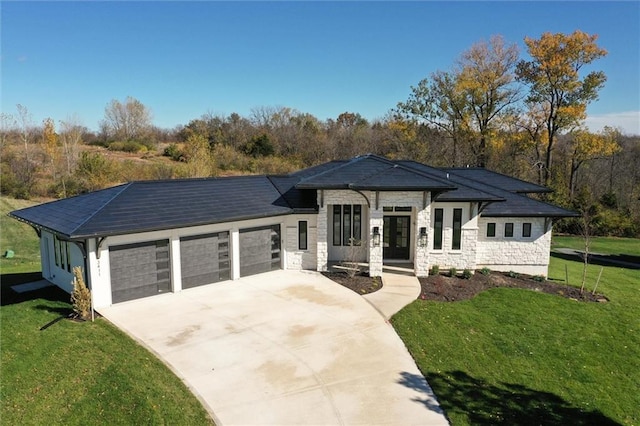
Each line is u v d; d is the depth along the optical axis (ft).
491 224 68.03
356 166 66.90
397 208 67.72
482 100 146.92
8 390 30.76
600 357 41.96
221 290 54.95
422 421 29.17
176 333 41.55
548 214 66.33
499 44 141.59
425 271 61.57
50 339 38.65
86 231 45.01
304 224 64.34
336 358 37.27
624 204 141.08
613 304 57.62
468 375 36.14
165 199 57.57
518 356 40.81
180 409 29.19
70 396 30.27
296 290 55.16
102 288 47.85
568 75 133.69
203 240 56.13
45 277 58.95
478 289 58.70
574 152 144.36
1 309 46.11
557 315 51.72
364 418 29.12
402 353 38.63
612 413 32.86
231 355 37.32
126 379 32.32
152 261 52.01
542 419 31.04
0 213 104.17
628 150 172.35
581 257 96.73
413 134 158.61
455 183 66.85
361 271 62.75
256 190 68.44
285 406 30.07
